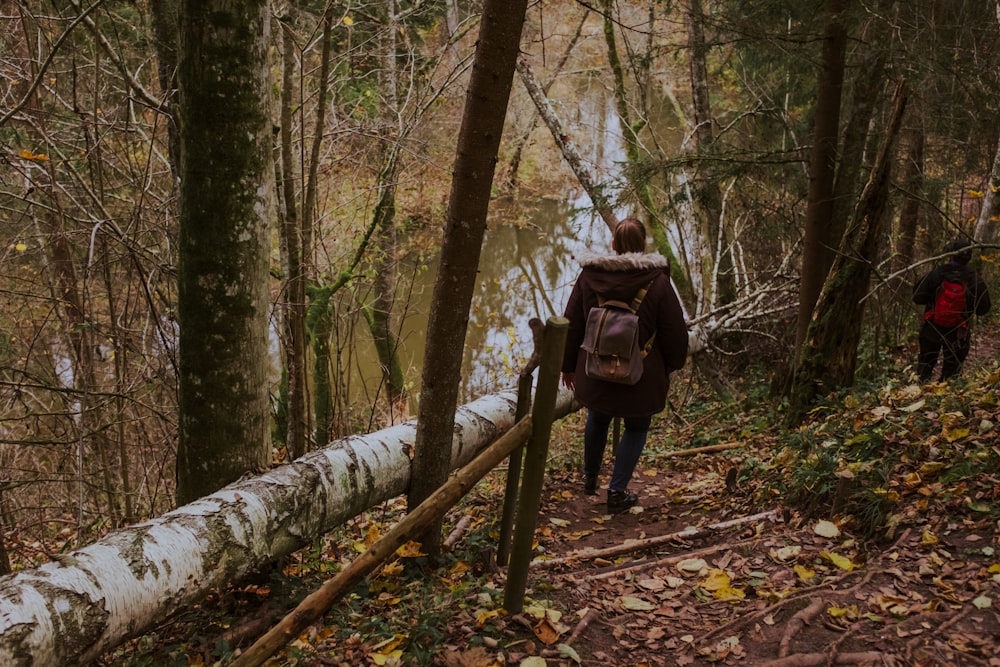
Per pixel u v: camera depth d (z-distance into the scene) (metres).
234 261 3.37
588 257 4.53
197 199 3.29
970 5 8.73
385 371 7.37
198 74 3.16
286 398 7.02
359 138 9.35
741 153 7.75
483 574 3.62
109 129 6.01
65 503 6.10
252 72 3.23
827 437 4.46
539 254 19.03
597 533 4.59
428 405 3.68
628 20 15.55
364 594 3.49
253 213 3.38
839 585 3.17
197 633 3.34
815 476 4.03
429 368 3.64
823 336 6.12
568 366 4.72
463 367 12.95
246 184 3.32
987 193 10.40
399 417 8.40
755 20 7.50
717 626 3.06
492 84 3.11
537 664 2.80
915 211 10.55
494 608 3.18
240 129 3.25
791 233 10.19
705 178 8.34
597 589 3.49
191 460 3.58
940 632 2.73
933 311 7.07
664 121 18.44
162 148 7.80
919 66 6.48
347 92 9.48
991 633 2.68
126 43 7.03
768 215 10.31
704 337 9.27
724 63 12.68
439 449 3.76
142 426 5.73
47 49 5.57
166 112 5.32
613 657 2.93
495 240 19.89
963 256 6.95
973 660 2.57
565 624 3.14
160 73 5.68
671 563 3.70
